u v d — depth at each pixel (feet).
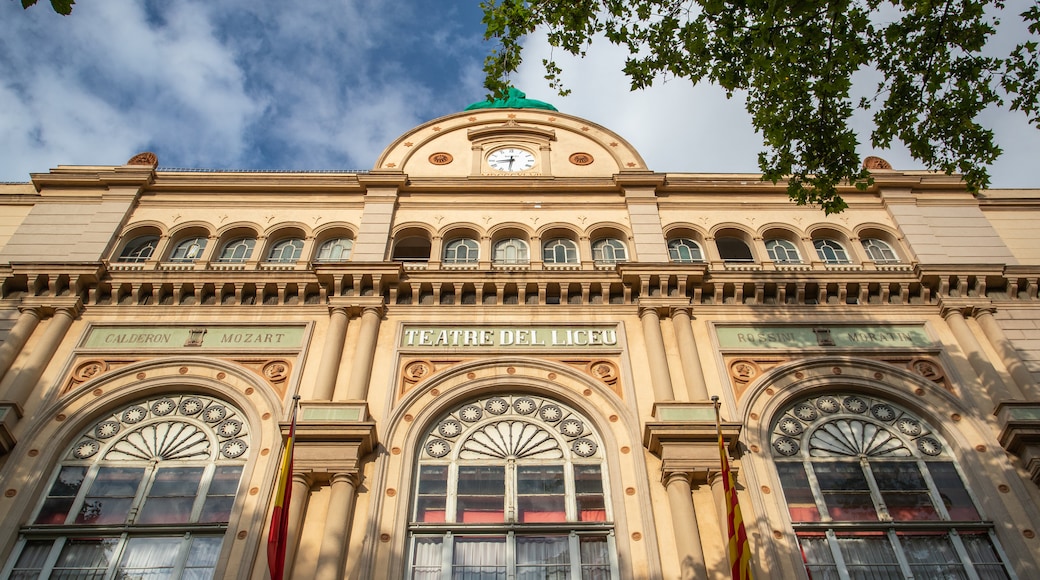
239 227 68.74
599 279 62.34
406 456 51.62
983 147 51.65
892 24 50.34
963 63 50.85
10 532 46.98
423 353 58.03
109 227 66.95
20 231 65.98
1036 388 55.36
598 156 79.00
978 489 50.62
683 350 57.77
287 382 55.83
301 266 64.69
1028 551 46.93
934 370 57.93
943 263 64.13
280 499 43.52
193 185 71.56
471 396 56.18
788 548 47.21
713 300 62.23
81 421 53.36
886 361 58.44
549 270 62.59
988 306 61.36
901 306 62.18
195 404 55.31
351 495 48.14
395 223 69.21
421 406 54.65
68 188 70.74
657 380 55.57
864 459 53.11
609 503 50.14
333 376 55.57
